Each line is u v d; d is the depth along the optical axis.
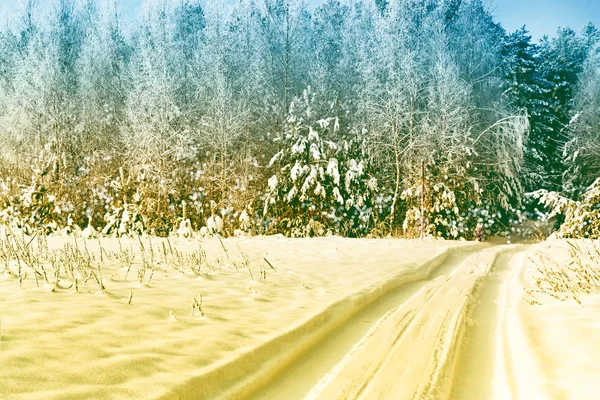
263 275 8.45
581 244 15.04
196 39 36.69
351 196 25.47
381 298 7.36
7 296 5.68
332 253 12.62
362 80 30.55
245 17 34.56
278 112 28.47
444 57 30.17
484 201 29.38
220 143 26.23
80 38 39.81
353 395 3.61
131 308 5.42
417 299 7.15
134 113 26.62
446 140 28.42
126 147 27.34
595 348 4.26
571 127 35.91
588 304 6.03
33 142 28.73
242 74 30.70
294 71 31.55
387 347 4.77
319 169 24.36
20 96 29.14
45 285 6.35
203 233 17.44
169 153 25.05
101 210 21.97
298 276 8.57
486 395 3.75
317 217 24.83
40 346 3.85
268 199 23.83
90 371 3.45
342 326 5.65
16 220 16.12
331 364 4.36
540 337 4.85
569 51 48.16
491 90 33.97
